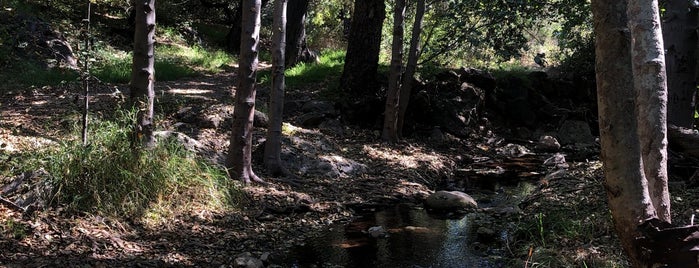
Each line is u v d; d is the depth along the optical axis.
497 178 9.95
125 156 5.87
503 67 16.22
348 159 9.32
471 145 12.46
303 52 18.39
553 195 7.31
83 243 4.94
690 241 3.00
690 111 7.99
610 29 3.16
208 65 18.56
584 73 14.41
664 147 3.56
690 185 6.98
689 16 7.80
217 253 5.35
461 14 11.42
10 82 11.48
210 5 27.05
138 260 4.87
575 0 10.38
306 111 11.70
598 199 6.48
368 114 12.27
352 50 12.91
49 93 10.82
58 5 16.67
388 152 10.54
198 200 6.29
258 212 6.62
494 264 5.42
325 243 6.04
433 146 11.88
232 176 7.33
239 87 7.29
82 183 5.57
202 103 10.88
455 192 7.83
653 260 3.11
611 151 3.25
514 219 6.87
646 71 3.53
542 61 11.55
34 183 5.49
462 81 13.59
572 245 5.32
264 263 5.29
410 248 5.96
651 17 3.49
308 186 7.98
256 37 7.23
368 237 6.30
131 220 5.60
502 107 13.70
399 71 11.09
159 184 6.00
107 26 19.95
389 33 19.59
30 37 13.75
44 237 4.88
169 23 24.42
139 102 6.40
